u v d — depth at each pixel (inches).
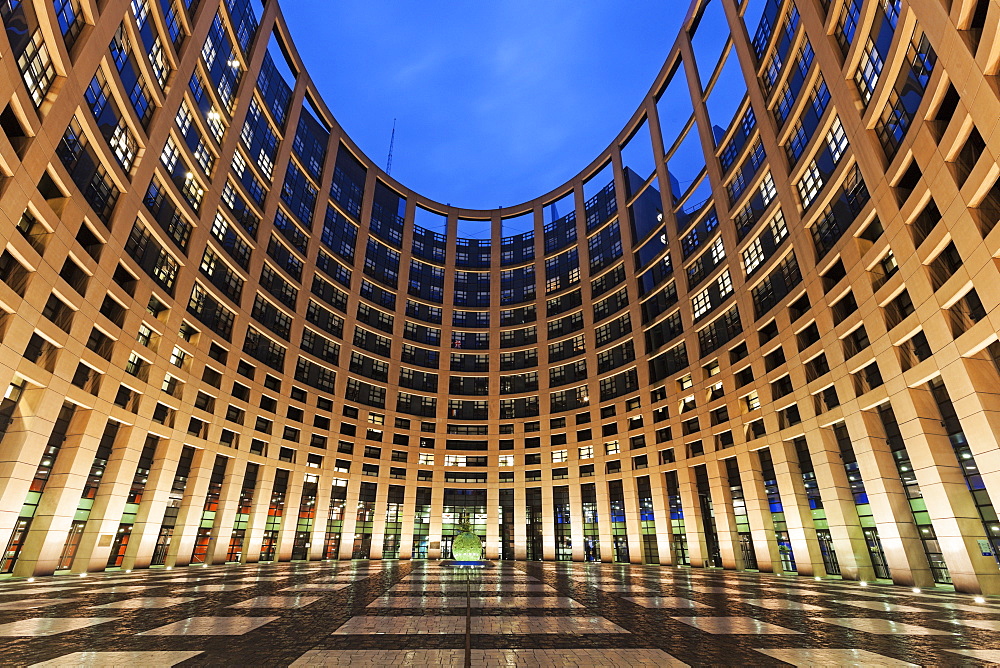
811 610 623.5
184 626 463.2
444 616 540.4
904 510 1120.2
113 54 1259.2
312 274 2340.1
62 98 1039.0
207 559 1684.3
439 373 2746.1
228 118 1865.2
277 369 2080.5
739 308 1750.7
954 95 935.7
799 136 1519.4
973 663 344.2
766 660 352.2
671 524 1979.6
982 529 941.2
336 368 2362.2
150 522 1450.5
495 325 2881.4
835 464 1317.7
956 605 688.4
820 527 1397.6
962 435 999.0
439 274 3011.8
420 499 2466.8
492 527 2416.3
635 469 2164.1
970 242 889.5
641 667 329.7
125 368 1354.6
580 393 2514.8
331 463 2222.0
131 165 1365.7
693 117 2229.3
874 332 1163.3
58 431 1196.5
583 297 2652.6
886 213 1114.1
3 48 863.1
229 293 1861.5
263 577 1101.7
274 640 404.5
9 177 931.3
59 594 724.7
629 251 2469.2
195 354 1657.2
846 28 1259.2
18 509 1021.8
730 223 1867.6
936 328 987.3
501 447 2610.7
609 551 2139.5
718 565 1824.6
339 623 489.4
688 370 1985.7
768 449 1622.8
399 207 3056.1
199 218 1697.8
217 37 1807.3
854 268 1234.0
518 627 480.1
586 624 501.7
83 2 1105.4
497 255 3075.8
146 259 1461.6
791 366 1480.1
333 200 2576.3
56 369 1106.7
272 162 2192.4
